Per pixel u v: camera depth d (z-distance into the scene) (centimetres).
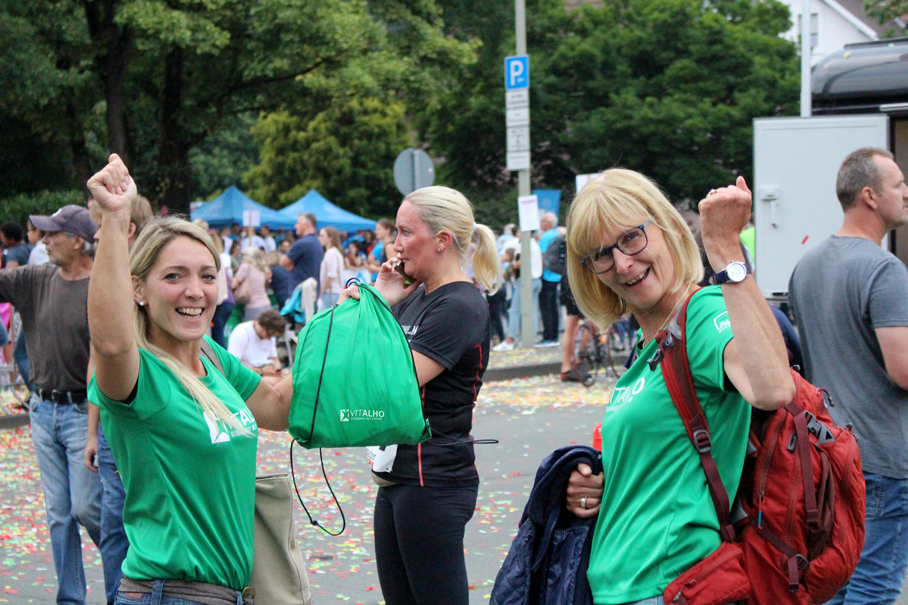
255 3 1880
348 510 690
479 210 3344
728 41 3328
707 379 226
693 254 247
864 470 350
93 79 1958
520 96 1554
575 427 977
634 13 3478
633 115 3212
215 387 268
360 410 289
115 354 238
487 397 1166
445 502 333
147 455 247
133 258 261
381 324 300
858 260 351
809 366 371
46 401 439
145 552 251
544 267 1609
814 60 4556
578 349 1219
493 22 3453
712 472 226
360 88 2103
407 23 2302
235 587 259
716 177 3212
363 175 3909
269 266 1451
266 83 2228
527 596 254
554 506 255
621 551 235
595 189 246
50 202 2153
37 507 706
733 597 222
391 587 354
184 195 2217
